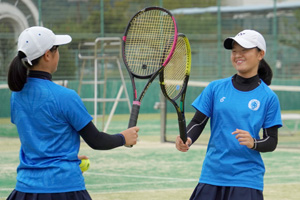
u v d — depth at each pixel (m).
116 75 25.42
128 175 11.03
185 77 6.07
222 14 27.48
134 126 5.46
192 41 27.25
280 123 5.83
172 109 24.42
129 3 25.36
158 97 26.77
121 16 25.20
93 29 24.91
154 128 20.92
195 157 13.49
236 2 27.61
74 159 5.02
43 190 4.86
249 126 5.78
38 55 5.00
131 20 6.03
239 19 27.59
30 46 4.98
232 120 5.82
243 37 5.86
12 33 23.67
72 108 4.96
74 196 4.95
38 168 4.91
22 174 5.00
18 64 4.98
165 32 6.01
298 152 14.47
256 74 5.97
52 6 24.28
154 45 5.98
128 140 5.30
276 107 5.86
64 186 4.89
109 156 13.48
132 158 13.23
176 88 6.11
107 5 25.00
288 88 15.27
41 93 4.98
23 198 4.95
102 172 11.34
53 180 4.88
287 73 28.30
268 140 5.71
